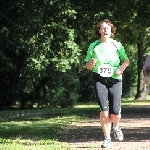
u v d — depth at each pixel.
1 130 21.67
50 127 23.53
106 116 12.52
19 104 52.91
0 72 48.53
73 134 18.58
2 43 43.78
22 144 14.73
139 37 52.53
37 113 40.41
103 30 12.52
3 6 42.12
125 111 39.31
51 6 33.75
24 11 35.34
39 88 50.31
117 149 12.49
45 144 14.58
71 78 52.59
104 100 12.49
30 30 35.44
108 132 12.80
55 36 36.78
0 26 42.91
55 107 52.72
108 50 12.46
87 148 12.86
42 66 39.91
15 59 47.72
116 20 39.97
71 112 40.34
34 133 19.75
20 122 29.30
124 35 51.72
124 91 78.50
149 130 20.12
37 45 36.59
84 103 69.56
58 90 51.00
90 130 20.83
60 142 15.06
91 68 12.27
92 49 12.61
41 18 34.88
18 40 39.47
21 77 45.03
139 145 13.55
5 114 39.03
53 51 38.31
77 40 46.38
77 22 39.09
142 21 36.00
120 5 38.03
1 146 13.73
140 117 31.56
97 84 12.56
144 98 66.75
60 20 35.28
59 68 39.25
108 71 12.40
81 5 38.44
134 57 78.88
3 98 50.62
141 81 66.31
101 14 39.31
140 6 35.53
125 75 78.25
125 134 17.86
